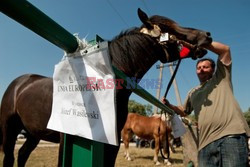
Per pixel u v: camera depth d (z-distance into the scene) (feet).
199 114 5.98
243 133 5.26
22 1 1.80
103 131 2.39
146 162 20.39
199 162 6.03
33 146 8.75
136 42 4.88
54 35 2.25
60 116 2.77
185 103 7.84
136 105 106.63
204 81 6.61
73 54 2.72
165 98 7.43
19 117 7.06
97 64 2.53
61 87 2.85
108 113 2.40
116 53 4.76
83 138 2.71
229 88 5.62
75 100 2.67
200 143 5.97
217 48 5.20
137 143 39.22
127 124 23.50
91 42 2.77
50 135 5.83
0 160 14.74
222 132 5.35
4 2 1.70
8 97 7.37
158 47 4.89
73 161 2.72
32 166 15.25
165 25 4.95
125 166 17.46
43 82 6.51
